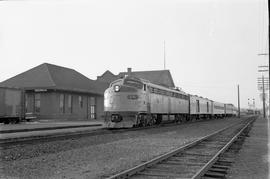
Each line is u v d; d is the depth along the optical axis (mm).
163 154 12750
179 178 8719
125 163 10961
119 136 19266
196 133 22969
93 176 8984
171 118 33781
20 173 9438
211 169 9930
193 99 43031
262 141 18391
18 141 14898
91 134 19703
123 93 24125
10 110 31984
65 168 10125
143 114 25375
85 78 49562
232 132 25125
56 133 19609
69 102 40906
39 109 38656
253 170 10070
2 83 40875
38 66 43469
